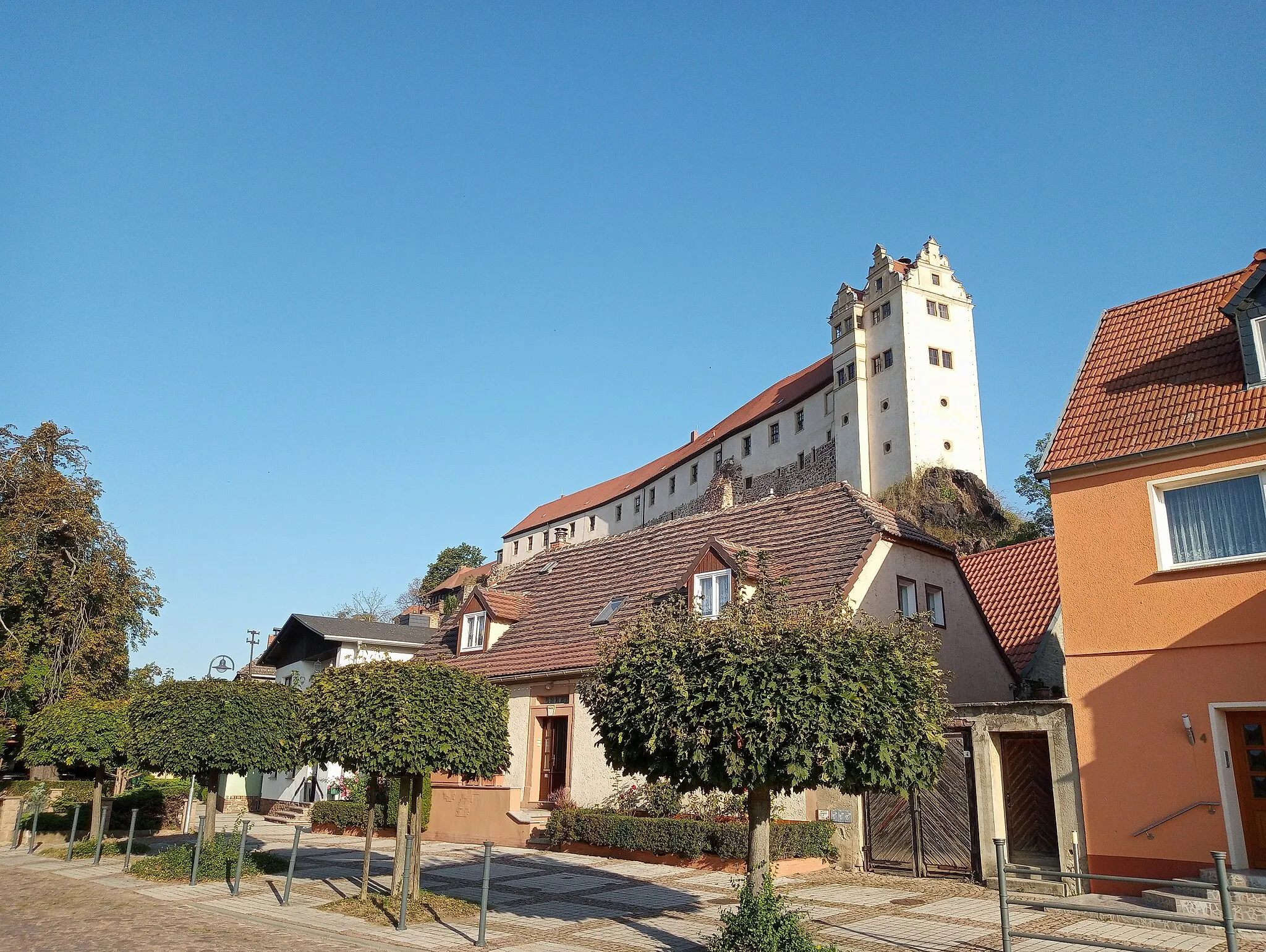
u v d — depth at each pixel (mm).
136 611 34562
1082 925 11438
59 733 20141
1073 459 14734
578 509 83312
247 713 16797
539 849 19406
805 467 57469
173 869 16078
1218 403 13922
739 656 9602
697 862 16406
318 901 13719
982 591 24344
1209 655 12812
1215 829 12250
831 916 12094
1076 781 13695
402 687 12828
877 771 9398
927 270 53719
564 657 21500
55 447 34719
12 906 13633
